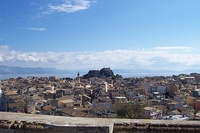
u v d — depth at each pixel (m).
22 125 5.70
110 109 67.62
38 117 6.21
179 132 5.61
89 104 78.31
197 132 5.56
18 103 76.00
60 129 5.29
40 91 109.31
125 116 28.23
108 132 5.19
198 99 75.81
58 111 66.62
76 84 134.88
